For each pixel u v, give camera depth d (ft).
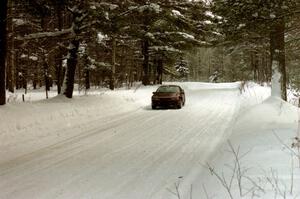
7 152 33.40
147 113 65.10
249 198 17.34
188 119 56.70
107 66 126.93
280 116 42.11
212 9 42.91
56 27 93.40
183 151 33.78
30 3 48.85
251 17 39.75
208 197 19.26
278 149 26.27
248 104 67.51
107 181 24.56
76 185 23.73
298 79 72.43
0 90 49.65
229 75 286.66
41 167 28.32
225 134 42.60
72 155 32.40
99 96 75.00
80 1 59.36
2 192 22.47
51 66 120.26
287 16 39.24
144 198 21.16
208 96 100.68
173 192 21.98
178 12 74.90
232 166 24.39
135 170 27.27
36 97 86.07
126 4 65.21
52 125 46.98
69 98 67.87
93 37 71.56
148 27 97.25
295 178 19.17
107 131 45.47
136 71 192.03
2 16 50.52
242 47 149.18
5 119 43.39
